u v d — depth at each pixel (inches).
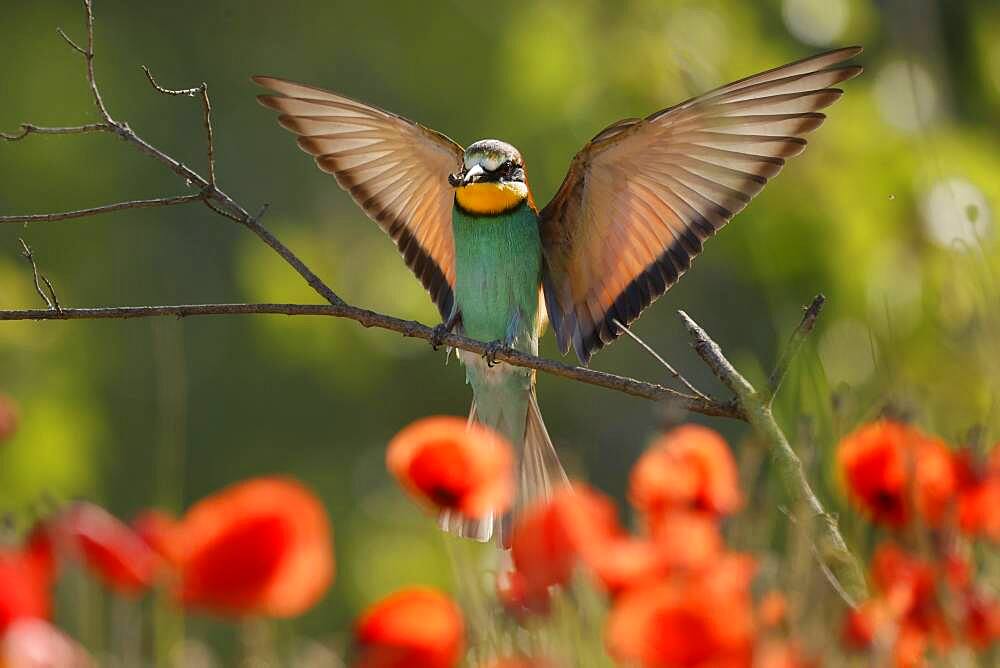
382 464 822.5
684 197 343.0
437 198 390.6
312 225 800.3
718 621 187.0
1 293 663.1
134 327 835.4
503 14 770.8
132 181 845.2
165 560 181.0
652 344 848.9
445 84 807.1
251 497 173.6
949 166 501.7
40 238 802.2
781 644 205.8
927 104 513.0
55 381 683.4
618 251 358.0
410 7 808.9
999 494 236.8
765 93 315.6
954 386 352.8
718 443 235.8
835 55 306.3
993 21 622.8
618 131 337.7
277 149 866.1
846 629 210.2
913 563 221.3
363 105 367.2
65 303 736.3
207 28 866.8
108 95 823.7
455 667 202.5
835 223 548.7
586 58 636.1
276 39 867.4
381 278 758.5
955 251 338.3
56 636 165.8
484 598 225.1
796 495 240.5
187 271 850.1
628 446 851.4
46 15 828.0
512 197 386.3
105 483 812.0
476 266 388.8
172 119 858.8
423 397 841.5
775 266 554.6
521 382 390.6
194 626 532.7
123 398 826.2
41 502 212.7
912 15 542.9
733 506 234.5
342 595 729.6
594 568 208.8
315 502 174.6
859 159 555.2
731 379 258.7
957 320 358.0
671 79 607.2
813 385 270.5
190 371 844.6
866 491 235.9
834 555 231.9
